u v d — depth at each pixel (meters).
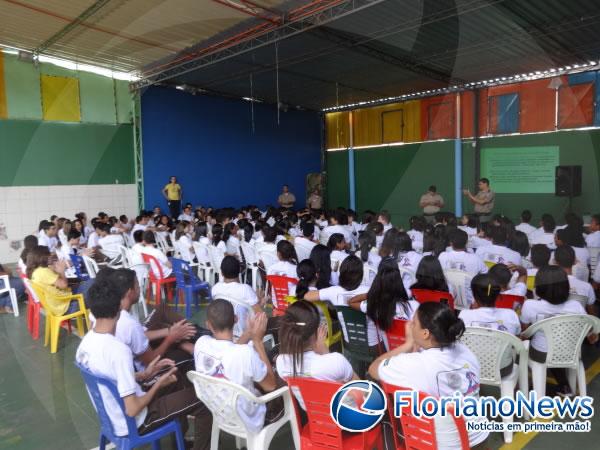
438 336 1.43
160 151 8.77
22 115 7.31
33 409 2.58
